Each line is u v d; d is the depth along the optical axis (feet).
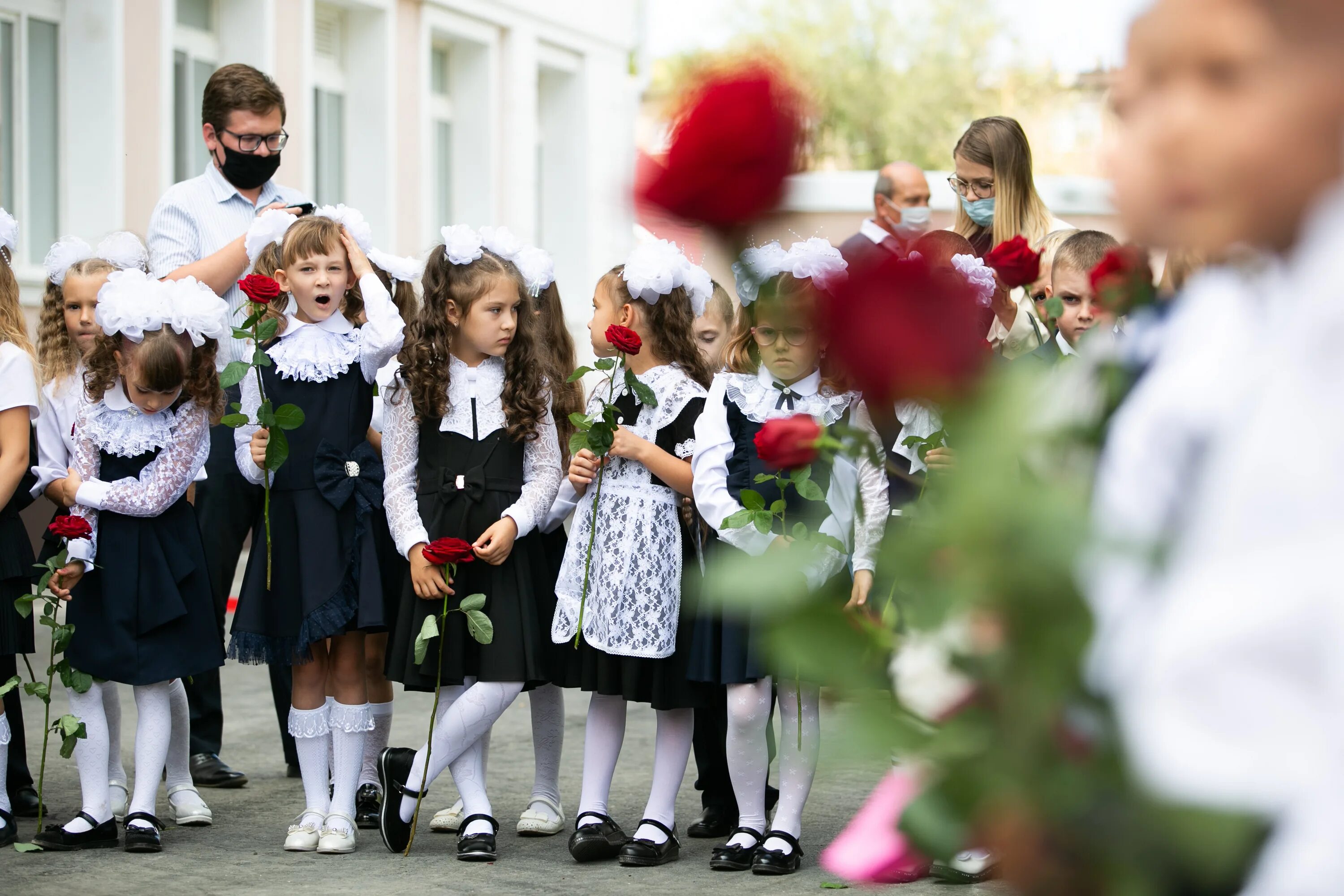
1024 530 1.49
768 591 1.69
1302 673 1.61
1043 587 1.48
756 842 13.56
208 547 16.81
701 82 1.63
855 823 1.68
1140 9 1.65
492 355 14.80
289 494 14.78
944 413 1.62
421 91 41.81
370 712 14.71
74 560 14.19
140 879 12.82
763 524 11.76
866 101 82.17
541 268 14.96
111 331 14.34
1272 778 1.54
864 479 10.04
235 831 14.90
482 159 44.65
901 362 1.60
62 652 13.92
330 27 39.73
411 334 14.61
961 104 82.48
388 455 14.62
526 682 14.21
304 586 14.38
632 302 15.06
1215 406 1.94
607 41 50.39
